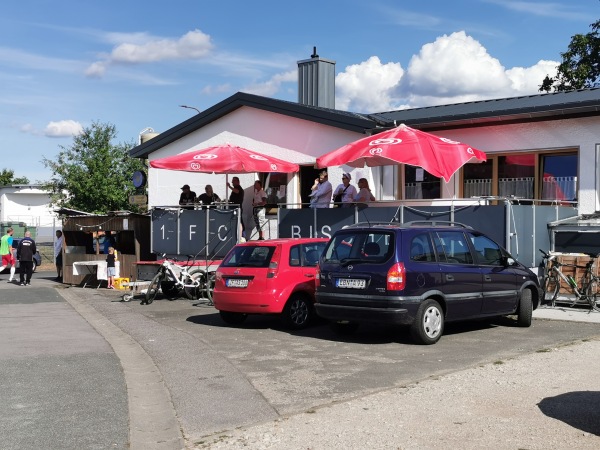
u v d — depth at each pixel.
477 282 10.50
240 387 7.51
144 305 15.71
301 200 19.08
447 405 6.49
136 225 20.48
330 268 10.30
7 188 55.06
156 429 6.11
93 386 7.80
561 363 8.21
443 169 13.07
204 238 17.80
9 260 28.47
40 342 10.88
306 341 10.45
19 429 6.11
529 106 15.23
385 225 10.29
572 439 5.45
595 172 14.40
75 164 33.91
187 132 21.91
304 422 6.09
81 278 22.50
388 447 5.38
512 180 15.82
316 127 18.38
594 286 12.75
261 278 11.45
